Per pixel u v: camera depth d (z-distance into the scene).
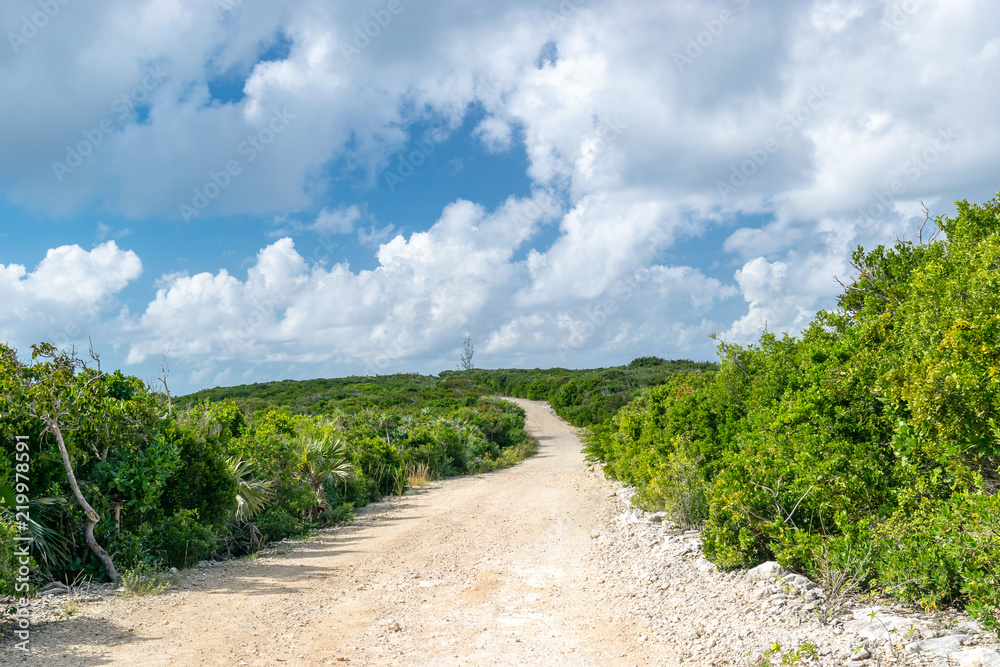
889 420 7.07
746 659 4.81
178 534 9.56
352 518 16.08
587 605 7.22
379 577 8.98
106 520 8.70
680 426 13.12
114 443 9.45
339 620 6.71
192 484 10.55
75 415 8.41
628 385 58.50
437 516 15.60
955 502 5.18
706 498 10.07
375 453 22.20
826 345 9.36
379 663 5.34
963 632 4.46
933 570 4.98
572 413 61.12
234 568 9.68
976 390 4.97
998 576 4.51
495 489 21.33
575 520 13.81
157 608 7.02
